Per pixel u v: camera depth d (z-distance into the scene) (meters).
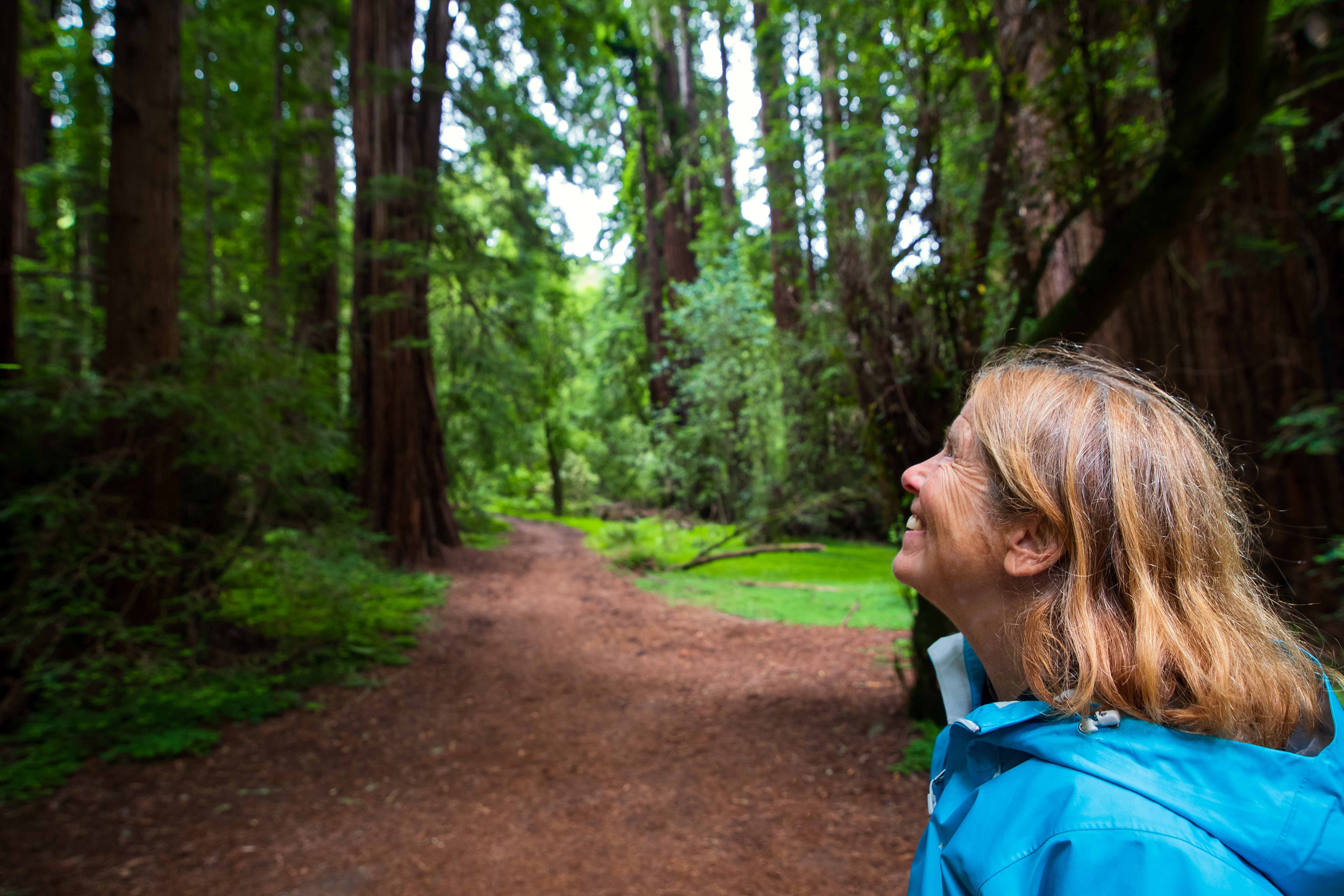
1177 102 3.19
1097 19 3.79
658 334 23.30
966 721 0.63
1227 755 0.50
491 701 6.15
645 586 11.42
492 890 3.19
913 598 4.79
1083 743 0.53
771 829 3.66
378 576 8.34
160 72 6.14
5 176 5.35
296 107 12.33
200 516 6.74
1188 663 0.51
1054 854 0.49
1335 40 4.52
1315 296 6.27
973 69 4.13
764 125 15.43
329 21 13.67
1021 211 4.56
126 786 4.20
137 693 5.19
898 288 4.27
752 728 5.18
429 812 4.02
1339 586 4.48
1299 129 6.22
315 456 6.57
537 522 25.19
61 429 5.58
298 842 3.65
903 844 3.43
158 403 5.66
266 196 11.34
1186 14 3.23
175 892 3.18
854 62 5.63
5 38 5.34
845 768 4.32
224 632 6.89
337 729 5.35
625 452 25.67
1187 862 0.44
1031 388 0.67
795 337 11.93
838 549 15.21
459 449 16.28
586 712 5.84
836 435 6.04
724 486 18.20
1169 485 0.57
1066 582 0.59
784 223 8.93
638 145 24.61
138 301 5.93
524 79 14.15
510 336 15.12
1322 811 0.47
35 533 5.11
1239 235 6.12
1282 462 6.01
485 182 16.12
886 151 4.66
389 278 12.60
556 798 4.20
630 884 3.21
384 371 12.55
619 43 22.56
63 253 10.93
